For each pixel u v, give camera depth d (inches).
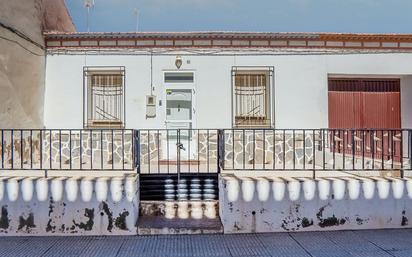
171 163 317.7
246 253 167.5
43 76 332.2
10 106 283.0
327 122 337.4
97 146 333.1
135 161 212.5
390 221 198.8
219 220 207.6
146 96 334.6
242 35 331.0
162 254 166.9
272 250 170.7
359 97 365.4
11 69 283.9
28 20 306.8
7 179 194.2
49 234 190.7
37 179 194.2
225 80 335.6
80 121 333.7
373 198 198.4
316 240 182.7
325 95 337.7
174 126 336.5
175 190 233.0
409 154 214.1
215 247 175.0
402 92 365.7
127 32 325.4
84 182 191.9
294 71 336.8
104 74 339.9
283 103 336.5
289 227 194.7
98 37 331.3
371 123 365.1
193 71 335.6
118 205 192.4
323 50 337.4
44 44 333.4
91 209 191.9
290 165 313.9
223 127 335.6
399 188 199.8
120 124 336.2
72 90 334.3
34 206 190.9
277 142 335.9
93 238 188.5
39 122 325.4
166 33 327.0
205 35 330.6
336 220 196.4
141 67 334.6
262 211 194.1
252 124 338.3
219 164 221.9
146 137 334.6
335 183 197.0
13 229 190.5
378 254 164.7
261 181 194.7
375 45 339.9
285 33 327.9
